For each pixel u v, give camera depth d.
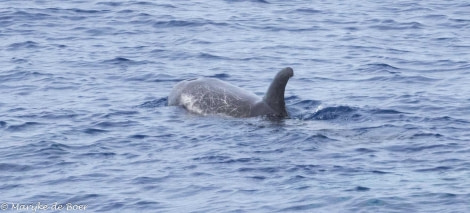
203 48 126.19
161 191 69.44
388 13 152.50
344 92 102.94
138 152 79.06
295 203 66.00
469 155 76.50
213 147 79.81
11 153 78.56
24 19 141.12
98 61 117.69
